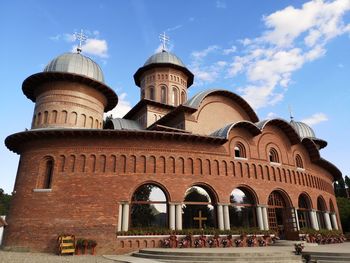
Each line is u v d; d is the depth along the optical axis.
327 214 30.83
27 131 21.56
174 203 21.08
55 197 20.09
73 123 27.34
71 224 19.38
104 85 29.14
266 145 26.69
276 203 26.09
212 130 27.16
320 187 30.91
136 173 21.28
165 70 36.69
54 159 21.22
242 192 24.55
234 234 21.67
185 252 15.93
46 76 27.45
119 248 19.06
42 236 19.19
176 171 22.00
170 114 27.27
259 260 15.05
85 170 20.88
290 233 24.81
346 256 14.77
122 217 20.06
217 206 22.30
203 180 22.47
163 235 20.09
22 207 20.36
